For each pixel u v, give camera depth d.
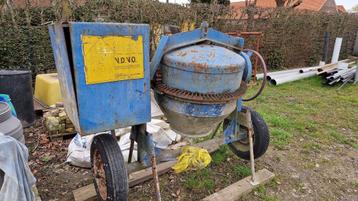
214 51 2.05
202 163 2.28
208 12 6.88
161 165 2.79
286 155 3.31
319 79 7.55
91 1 5.55
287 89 6.54
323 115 4.82
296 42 8.76
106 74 1.72
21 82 3.64
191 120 2.12
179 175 2.78
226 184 2.69
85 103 1.71
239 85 2.16
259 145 2.70
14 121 2.30
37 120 4.01
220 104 2.06
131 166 2.17
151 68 2.07
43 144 3.35
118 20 5.76
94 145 2.08
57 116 3.51
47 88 4.19
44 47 5.23
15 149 1.68
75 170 2.84
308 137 3.87
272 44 8.10
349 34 11.03
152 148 2.02
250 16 7.48
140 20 5.91
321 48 9.77
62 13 5.14
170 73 2.02
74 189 2.54
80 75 1.64
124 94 1.83
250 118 2.53
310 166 3.10
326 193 2.65
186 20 6.52
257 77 6.91
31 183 1.82
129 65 1.79
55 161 2.99
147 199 2.44
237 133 2.68
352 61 10.46
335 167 3.11
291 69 8.25
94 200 2.37
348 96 6.01
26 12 5.06
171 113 2.16
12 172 1.64
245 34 6.52
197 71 1.90
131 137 2.28
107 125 1.83
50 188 2.55
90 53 1.64
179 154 2.31
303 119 4.57
